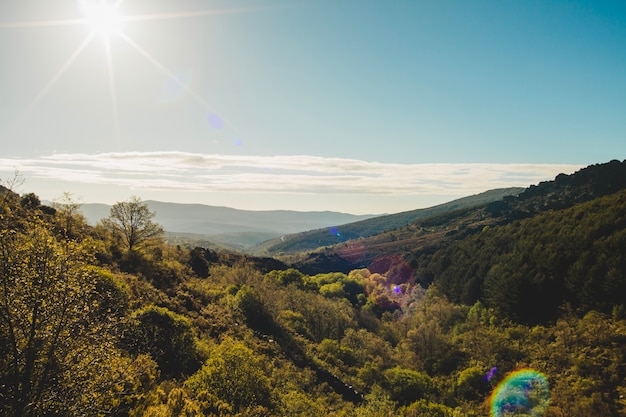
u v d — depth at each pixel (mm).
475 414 49750
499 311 83000
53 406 11070
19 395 10617
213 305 52406
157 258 64125
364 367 58406
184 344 27281
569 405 44031
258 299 61812
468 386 57062
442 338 76688
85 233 52969
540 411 45625
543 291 75188
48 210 55906
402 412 44406
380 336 88062
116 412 13977
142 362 20625
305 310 81625
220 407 19438
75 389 11461
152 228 59531
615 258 63656
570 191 197875
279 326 62438
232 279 83250
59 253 11984
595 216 79500
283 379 36250
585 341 54656
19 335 11188
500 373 57188
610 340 51844
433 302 106562
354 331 78250
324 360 57562
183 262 79438
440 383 61250
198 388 22578
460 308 95188
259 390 25094
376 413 39188
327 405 37250
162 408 15492
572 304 69812
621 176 184875
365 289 138500
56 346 11398
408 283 142375
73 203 51875
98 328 12391
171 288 50625
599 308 63781
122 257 52562
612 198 86250
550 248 81188
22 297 11109
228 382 23422
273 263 150750
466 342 72125
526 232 99688
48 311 11289
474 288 100000
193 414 16625
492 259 100625
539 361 55625
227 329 43406
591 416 41062
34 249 11633
